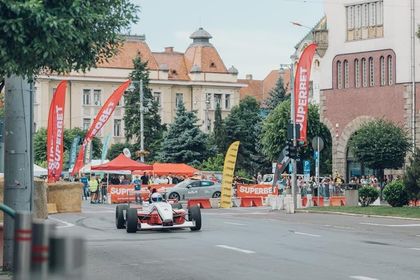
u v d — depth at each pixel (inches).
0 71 537.6
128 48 4985.2
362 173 2714.1
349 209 1684.3
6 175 648.4
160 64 5103.3
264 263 718.5
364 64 2711.6
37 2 507.5
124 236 1056.8
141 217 1157.1
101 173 2859.3
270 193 2301.9
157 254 809.5
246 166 3946.9
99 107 4867.1
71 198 1781.5
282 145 3164.4
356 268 676.7
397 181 1713.8
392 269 668.7
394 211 1571.1
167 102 5049.2
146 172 2721.5
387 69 2652.6
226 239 991.6
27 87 650.2
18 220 281.7
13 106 647.1
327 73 2795.3
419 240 973.8
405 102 2600.9
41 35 519.5
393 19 2632.9
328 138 3228.3
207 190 2429.9
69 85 4820.4
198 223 1145.4
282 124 3161.9
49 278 238.2
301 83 1803.6
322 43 2783.0
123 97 4904.0
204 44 5211.6
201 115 5098.4
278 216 1614.2
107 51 608.4
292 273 644.7
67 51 553.6
